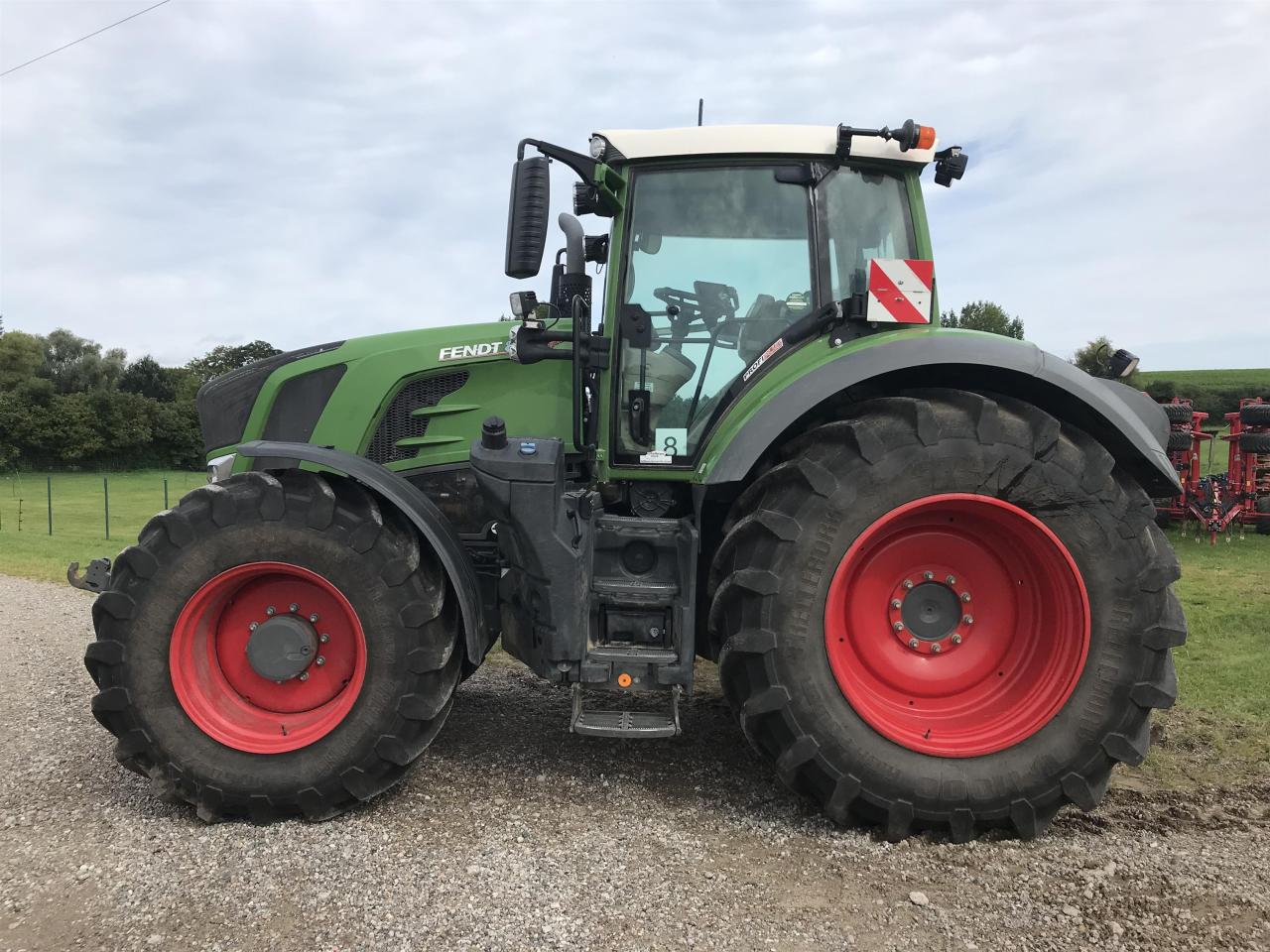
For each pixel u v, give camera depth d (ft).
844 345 10.19
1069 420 9.96
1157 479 10.13
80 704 13.97
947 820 9.15
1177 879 8.22
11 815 9.66
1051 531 9.22
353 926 7.30
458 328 11.80
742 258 10.73
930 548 9.75
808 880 8.23
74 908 7.62
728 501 10.75
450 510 11.54
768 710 9.18
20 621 21.71
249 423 12.00
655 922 7.39
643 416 10.74
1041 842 9.13
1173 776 10.95
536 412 11.44
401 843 8.89
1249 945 7.09
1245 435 35.42
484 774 10.83
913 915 7.57
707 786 10.52
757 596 9.24
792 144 10.60
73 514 65.51
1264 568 27.81
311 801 9.42
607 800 10.05
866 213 10.85
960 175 11.08
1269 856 8.72
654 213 10.78
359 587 9.46
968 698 9.80
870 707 9.30
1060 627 9.42
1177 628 9.12
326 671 9.95
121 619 9.48
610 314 10.75
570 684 9.96
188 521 9.51
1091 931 7.31
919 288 10.07
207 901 7.72
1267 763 11.36
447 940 7.09
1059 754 9.17
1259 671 15.62
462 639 10.22
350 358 11.78
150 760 9.57
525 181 9.50
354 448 11.68
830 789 9.23
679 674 9.62
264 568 9.57
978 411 9.21
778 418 9.55
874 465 9.16
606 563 10.26
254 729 9.68
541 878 8.13
